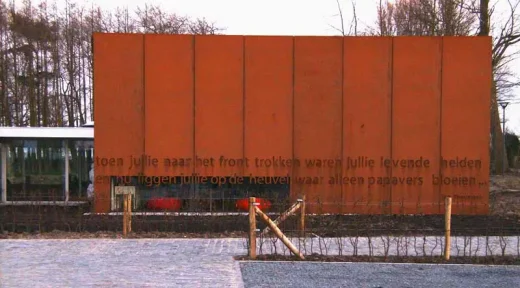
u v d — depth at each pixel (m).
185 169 15.02
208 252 9.66
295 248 9.28
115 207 14.88
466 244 9.85
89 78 42.31
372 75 15.22
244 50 15.12
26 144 19.17
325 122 15.17
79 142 19.45
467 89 15.26
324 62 15.20
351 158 15.14
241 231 11.95
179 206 14.80
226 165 15.06
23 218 13.19
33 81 40.56
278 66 15.16
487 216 14.56
